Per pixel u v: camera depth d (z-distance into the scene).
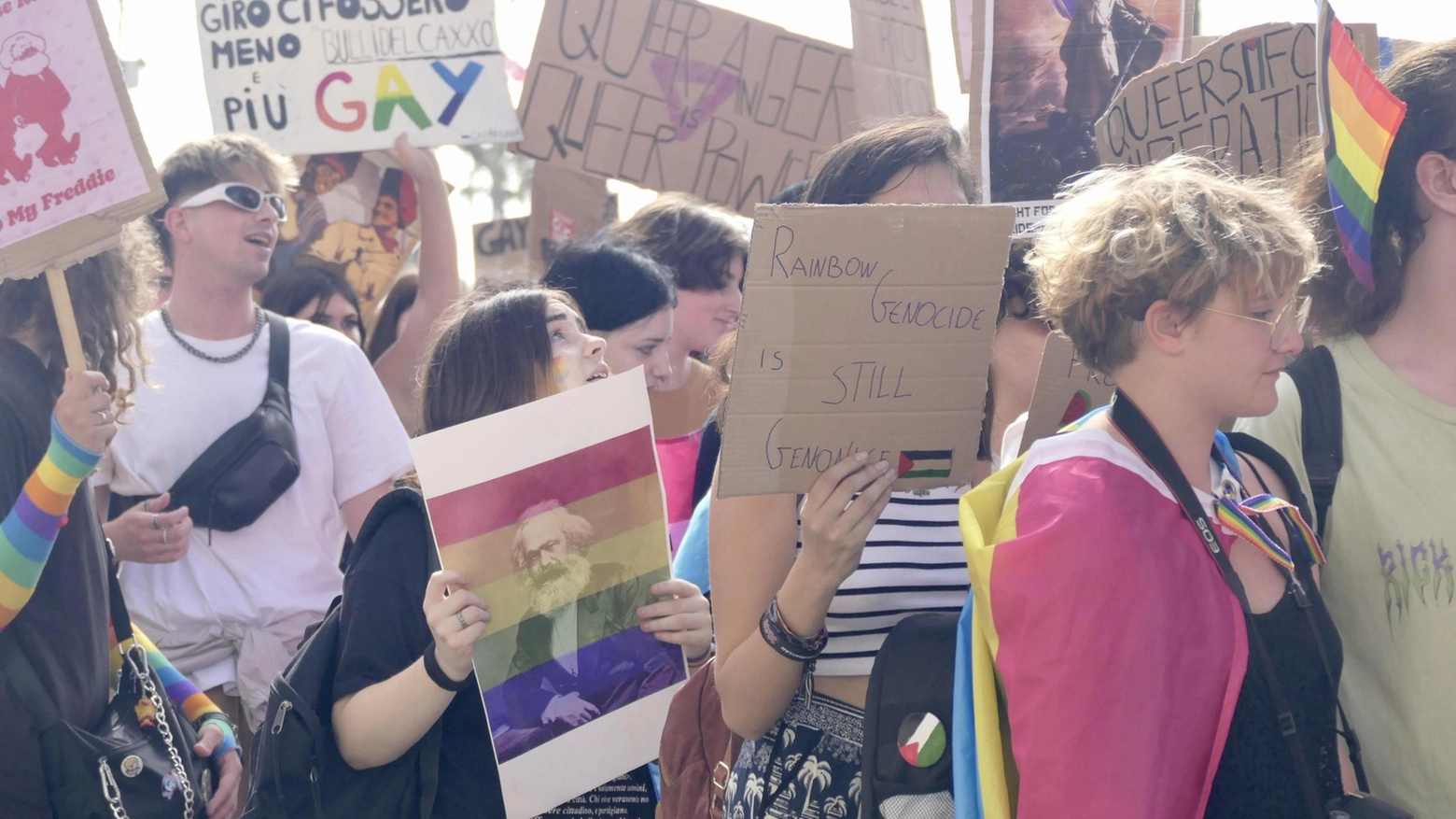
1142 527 1.49
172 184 3.48
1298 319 1.97
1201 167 2.04
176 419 3.42
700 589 2.41
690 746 2.22
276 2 4.55
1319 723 1.58
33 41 2.48
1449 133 1.93
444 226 4.75
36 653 2.37
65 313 2.45
